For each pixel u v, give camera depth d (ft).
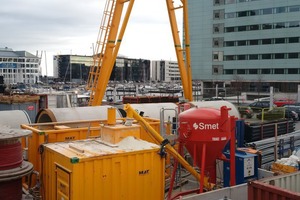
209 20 288.92
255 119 103.86
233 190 28.53
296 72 250.78
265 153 54.54
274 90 258.57
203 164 32.42
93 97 69.00
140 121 33.50
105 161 25.16
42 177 28.19
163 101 114.62
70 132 34.24
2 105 76.69
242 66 275.18
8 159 23.90
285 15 253.85
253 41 269.64
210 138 32.27
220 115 32.65
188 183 43.14
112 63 67.36
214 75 288.51
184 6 74.59
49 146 27.78
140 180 27.04
